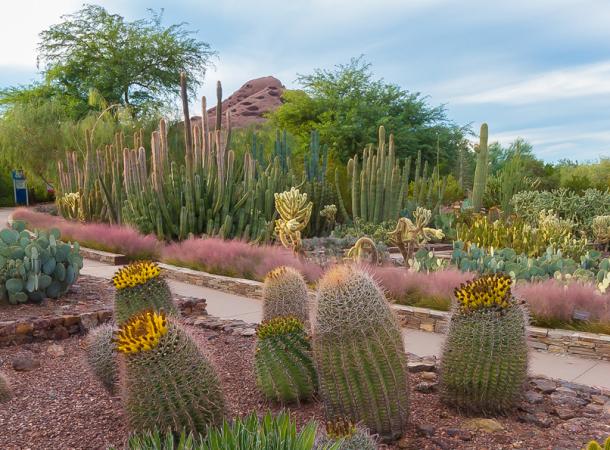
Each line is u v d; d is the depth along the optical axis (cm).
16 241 751
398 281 754
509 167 2141
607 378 516
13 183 3669
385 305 332
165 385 298
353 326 317
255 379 425
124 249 1198
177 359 303
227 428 252
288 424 258
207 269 995
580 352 586
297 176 2000
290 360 390
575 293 660
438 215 1681
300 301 504
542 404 395
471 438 340
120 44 3931
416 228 943
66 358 538
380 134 1606
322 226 1641
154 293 479
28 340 584
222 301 834
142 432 295
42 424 380
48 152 2948
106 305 683
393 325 329
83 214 1798
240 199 1388
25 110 3078
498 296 358
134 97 4047
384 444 331
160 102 3978
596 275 873
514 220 1536
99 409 404
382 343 320
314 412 384
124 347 301
